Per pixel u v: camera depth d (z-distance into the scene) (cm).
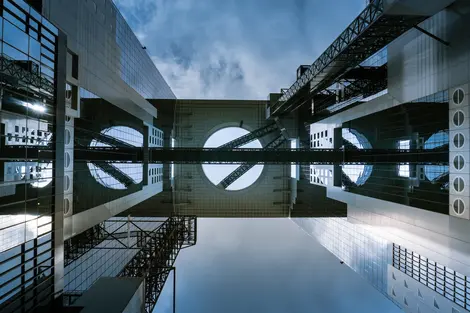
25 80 2167
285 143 8212
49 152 2517
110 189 4147
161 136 7575
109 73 4050
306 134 7562
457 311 2955
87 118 3438
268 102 8244
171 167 7850
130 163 4938
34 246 2292
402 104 3634
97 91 3681
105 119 3953
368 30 2948
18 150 2084
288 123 7700
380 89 4375
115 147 4312
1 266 1909
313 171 7019
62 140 2717
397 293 3969
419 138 3319
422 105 3256
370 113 4431
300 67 6169
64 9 2784
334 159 4950
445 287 3145
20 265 2112
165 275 4003
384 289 4288
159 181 6975
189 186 8181
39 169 2359
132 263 3678
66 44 2805
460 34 2683
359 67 4591
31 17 2247
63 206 2741
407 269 3794
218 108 8344
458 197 2756
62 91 2717
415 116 3381
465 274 2677
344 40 3444
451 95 2814
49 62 2520
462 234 2702
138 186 5400
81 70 3238
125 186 4741
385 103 4022
